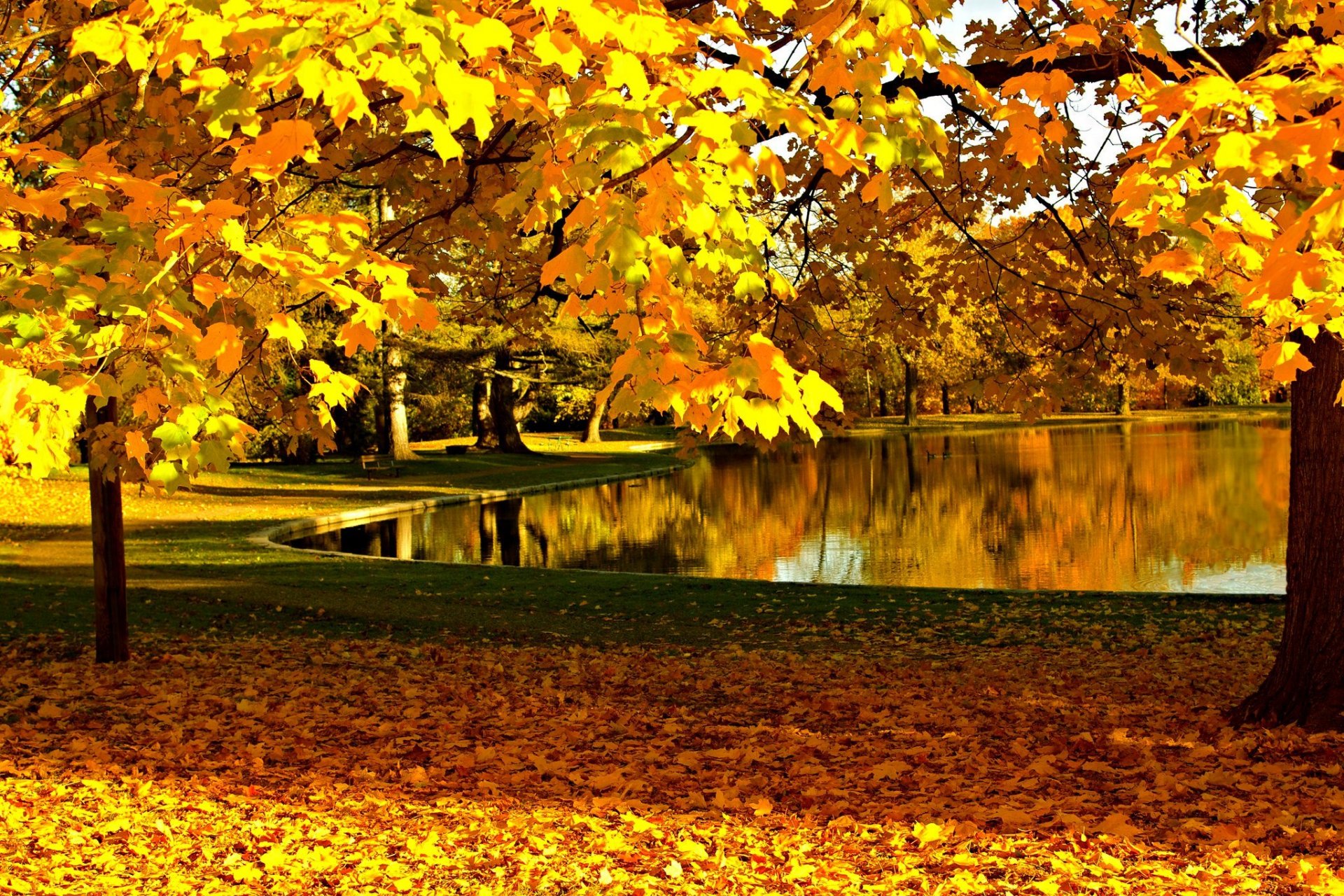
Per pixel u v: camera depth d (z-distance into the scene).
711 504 29.44
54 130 4.86
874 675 9.57
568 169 3.12
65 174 3.36
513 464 41.31
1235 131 3.30
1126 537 21.53
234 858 4.89
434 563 17.08
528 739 7.26
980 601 13.27
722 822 5.50
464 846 5.14
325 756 6.76
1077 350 8.64
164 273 3.12
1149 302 8.17
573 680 9.38
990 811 5.49
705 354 3.76
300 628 12.09
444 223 8.06
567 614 13.06
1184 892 4.36
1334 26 4.28
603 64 3.38
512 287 10.05
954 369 61.03
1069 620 12.02
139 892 4.50
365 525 25.89
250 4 2.83
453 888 4.64
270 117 4.65
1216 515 24.34
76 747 6.70
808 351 8.09
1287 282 3.17
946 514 25.70
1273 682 7.13
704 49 4.94
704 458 46.78
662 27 3.03
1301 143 3.13
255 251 3.33
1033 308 8.68
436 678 9.51
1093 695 8.48
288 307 4.59
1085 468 36.19
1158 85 3.64
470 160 6.96
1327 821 5.15
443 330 38.12
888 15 3.17
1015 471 35.75
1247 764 6.18
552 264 3.25
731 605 13.45
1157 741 6.88
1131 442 48.03
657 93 3.23
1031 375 8.76
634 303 3.57
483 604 13.60
